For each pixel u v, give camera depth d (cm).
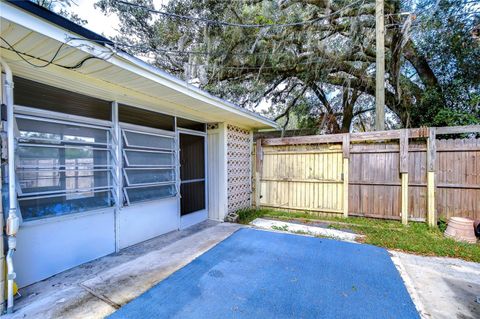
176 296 241
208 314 212
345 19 674
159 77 309
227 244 391
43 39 202
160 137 429
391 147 505
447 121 566
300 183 605
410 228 456
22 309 218
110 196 346
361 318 208
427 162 470
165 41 777
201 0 686
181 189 489
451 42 626
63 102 295
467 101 608
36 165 261
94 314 212
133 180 377
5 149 221
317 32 701
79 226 310
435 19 582
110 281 270
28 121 258
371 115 1120
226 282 269
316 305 227
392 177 504
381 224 489
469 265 316
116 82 309
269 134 1067
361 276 284
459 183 448
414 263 322
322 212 577
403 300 235
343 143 545
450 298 240
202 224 521
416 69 721
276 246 382
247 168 663
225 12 677
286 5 654
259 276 283
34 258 265
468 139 443
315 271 296
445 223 454
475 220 425
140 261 324
